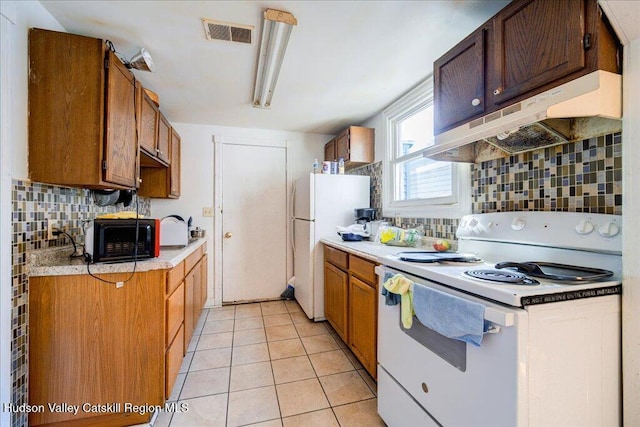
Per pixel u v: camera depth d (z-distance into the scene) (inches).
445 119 61.1
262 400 66.6
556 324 34.1
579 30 37.1
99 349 55.7
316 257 111.8
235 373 77.3
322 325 108.7
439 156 64.4
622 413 37.5
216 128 131.2
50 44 54.1
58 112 54.4
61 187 63.6
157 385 58.2
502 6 54.5
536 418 32.9
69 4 54.2
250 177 136.3
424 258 54.2
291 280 139.1
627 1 33.0
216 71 80.2
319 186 112.6
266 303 134.3
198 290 102.7
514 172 59.5
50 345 53.7
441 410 42.9
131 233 60.7
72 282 54.5
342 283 90.0
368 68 78.0
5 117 47.3
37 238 55.7
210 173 130.7
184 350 78.1
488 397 35.4
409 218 95.3
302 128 135.8
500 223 57.5
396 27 60.9
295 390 70.2
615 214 42.6
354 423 59.7
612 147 43.4
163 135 95.6
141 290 57.7
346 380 74.2
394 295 52.7
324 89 91.4
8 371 48.0
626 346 37.1
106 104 57.2
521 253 53.5
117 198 83.7
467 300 37.5
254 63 76.1
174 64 76.4
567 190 49.6
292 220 139.6
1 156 46.8
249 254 136.4
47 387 53.7
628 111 36.7
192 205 128.7
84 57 55.7
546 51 40.9
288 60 73.8
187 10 55.9
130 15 57.4
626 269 37.3
